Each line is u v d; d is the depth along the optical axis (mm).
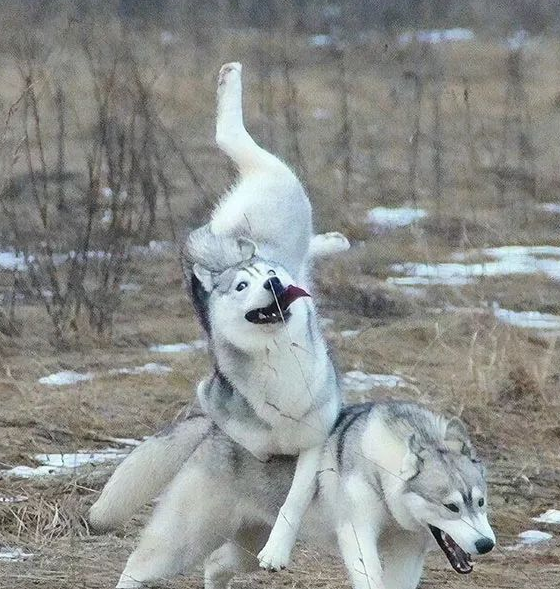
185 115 50094
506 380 25672
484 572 18875
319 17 69375
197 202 37906
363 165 46000
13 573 18000
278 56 61000
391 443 16641
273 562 16734
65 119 46469
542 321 30609
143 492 18047
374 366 26859
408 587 17266
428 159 47500
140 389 25312
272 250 18500
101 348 27906
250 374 16953
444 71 59844
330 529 17328
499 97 57594
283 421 16984
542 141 50812
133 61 37094
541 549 19891
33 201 37469
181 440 17906
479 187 44188
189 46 59094
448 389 25406
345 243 19500
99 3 49812
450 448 16656
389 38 63375
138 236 33094
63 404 23906
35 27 46688
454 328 29391
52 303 29625
